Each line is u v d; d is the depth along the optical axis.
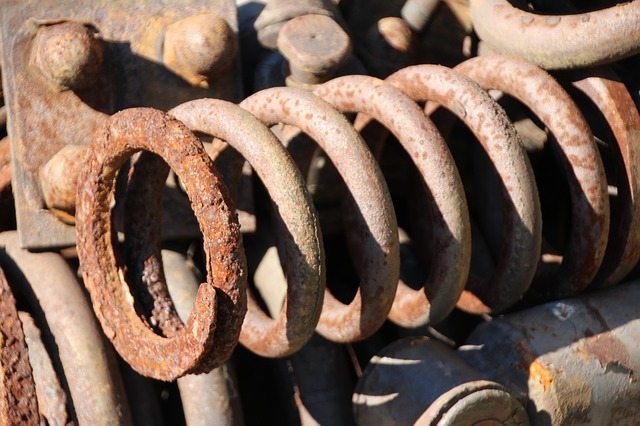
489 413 0.89
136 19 0.99
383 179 0.89
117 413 0.90
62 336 0.91
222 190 0.79
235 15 1.00
